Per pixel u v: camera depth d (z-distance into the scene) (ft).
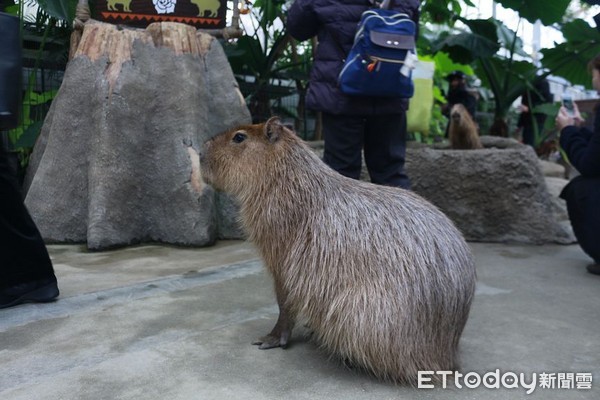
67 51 19.75
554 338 8.57
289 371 7.25
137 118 14.94
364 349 6.73
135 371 7.16
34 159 16.20
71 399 6.43
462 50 24.94
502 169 15.67
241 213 8.07
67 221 14.66
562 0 21.27
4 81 7.64
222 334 8.44
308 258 7.16
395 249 6.84
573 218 12.94
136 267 12.28
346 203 7.31
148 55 15.44
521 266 13.03
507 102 25.98
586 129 13.48
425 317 6.74
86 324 8.73
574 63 25.50
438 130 29.35
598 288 11.26
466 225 15.98
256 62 21.85
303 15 11.61
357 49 10.90
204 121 15.65
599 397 6.72
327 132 12.12
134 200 14.76
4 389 6.65
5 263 9.24
